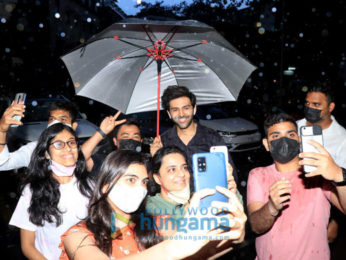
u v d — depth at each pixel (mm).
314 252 2266
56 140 2354
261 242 2393
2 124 2580
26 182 2412
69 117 3314
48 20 16812
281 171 2473
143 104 3527
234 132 8406
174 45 3354
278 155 2385
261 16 15844
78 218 2346
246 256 4285
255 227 2260
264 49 15977
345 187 1848
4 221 5203
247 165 8148
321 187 2318
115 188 1641
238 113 10016
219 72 3406
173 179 2143
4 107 8875
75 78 3293
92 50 3246
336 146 3031
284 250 2293
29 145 3053
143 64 3461
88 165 3027
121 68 3410
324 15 13906
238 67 3350
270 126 2418
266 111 10727
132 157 1667
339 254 3980
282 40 14695
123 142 3248
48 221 2326
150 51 3328
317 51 14828
